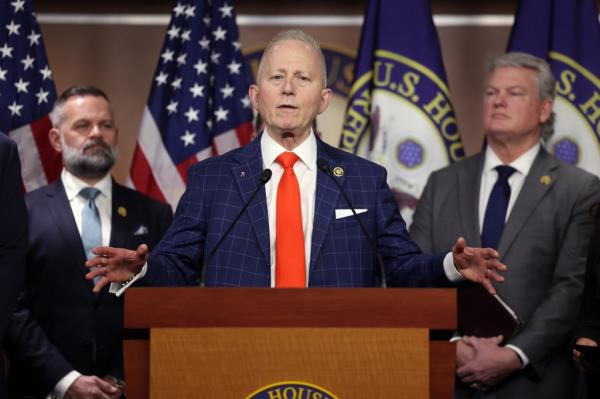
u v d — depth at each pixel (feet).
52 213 18.12
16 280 13.14
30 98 21.15
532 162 18.30
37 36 21.54
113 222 18.52
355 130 21.38
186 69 21.77
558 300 16.81
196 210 12.19
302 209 12.20
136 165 21.34
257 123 21.83
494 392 16.65
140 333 9.75
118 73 24.44
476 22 24.31
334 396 9.30
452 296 9.41
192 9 22.06
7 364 20.80
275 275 11.65
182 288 9.41
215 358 9.32
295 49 12.25
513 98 18.43
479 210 18.28
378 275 12.44
